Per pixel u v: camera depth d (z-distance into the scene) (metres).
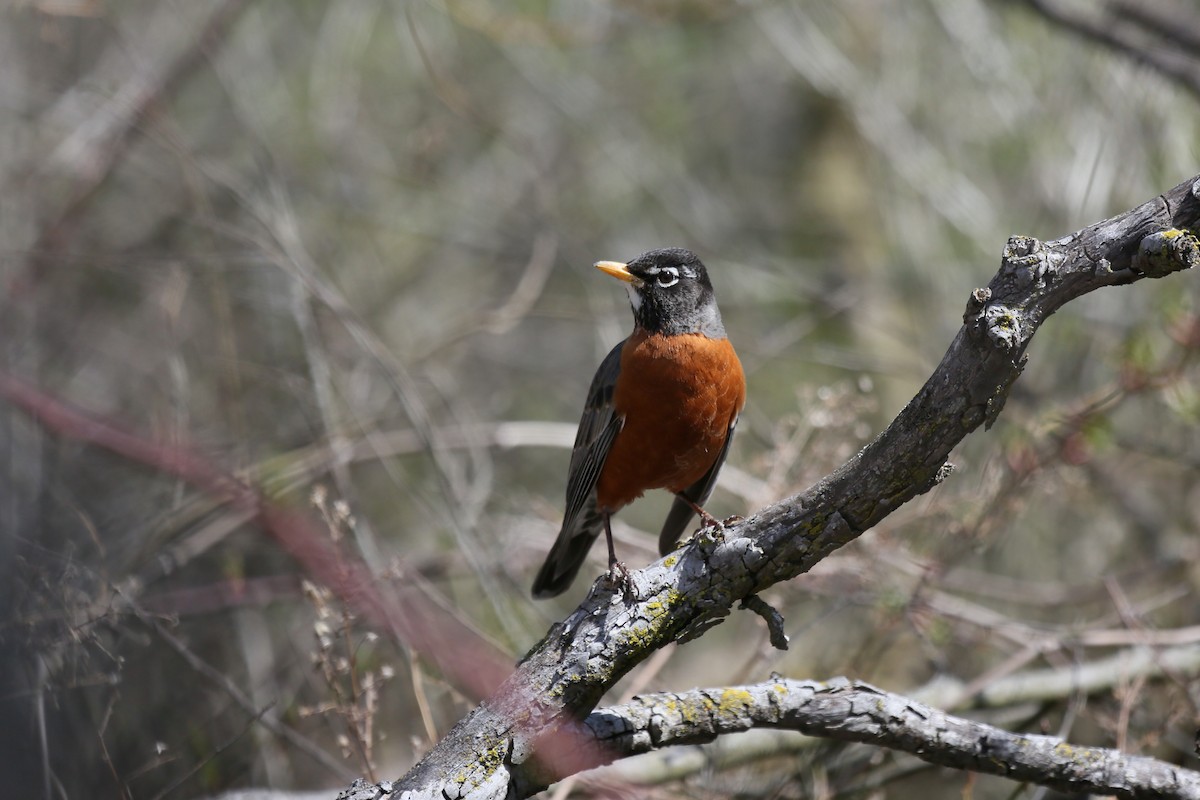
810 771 9.24
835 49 16.22
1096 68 14.06
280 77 16.70
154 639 10.12
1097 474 12.45
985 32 15.05
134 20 15.21
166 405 12.68
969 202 15.07
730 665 11.62
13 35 13.37
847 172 18.14
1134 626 9.86
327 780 10.12
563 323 17.02
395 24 15.96
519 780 5.52
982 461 12.19
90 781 7.96
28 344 11.86
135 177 15.19
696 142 18.52
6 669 6.35
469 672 7.62
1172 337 11.12
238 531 11.50
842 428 10.82
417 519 13.82
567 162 17.83
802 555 5.66
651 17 14.99
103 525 10.54
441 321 16.53
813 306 16.44
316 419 12.54
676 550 5.84
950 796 11.52
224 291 13.06
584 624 5.65
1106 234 5.16
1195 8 12.33
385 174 16.05
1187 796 6.28
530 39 14.30
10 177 13.15
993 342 5.08
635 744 5.84
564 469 15.66
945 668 9.98
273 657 11.09
